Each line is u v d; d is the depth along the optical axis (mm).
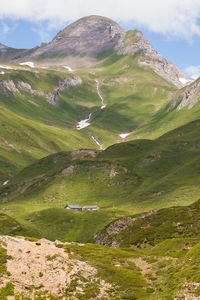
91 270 54594
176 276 50219
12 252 51062
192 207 128875
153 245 102062
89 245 83438
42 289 44531
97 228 160750
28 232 167125
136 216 137875
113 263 62406
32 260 50500
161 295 44688
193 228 107938
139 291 48531
